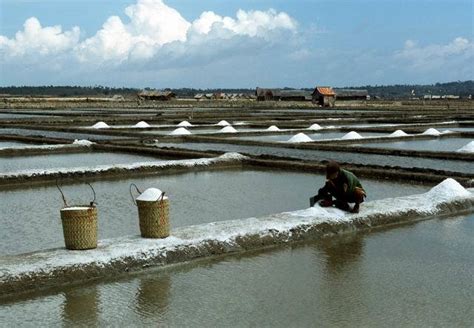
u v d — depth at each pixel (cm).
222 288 620
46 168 1590
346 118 4425
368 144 2439
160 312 551
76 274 636
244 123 3641
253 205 1123
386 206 962
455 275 666
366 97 12356
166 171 1631
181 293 603
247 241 775
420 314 548
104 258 664
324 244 801
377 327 517
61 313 548
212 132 2955
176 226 931
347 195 904
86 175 1504
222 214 1035
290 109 7362
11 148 2050
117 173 1556
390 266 700
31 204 1143
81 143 2239
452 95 18862
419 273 673
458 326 521
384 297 593
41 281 615
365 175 1525
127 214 1029
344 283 637
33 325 519
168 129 3241
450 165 1736
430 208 985
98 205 1121
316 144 2264
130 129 3161
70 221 681
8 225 945
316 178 1504
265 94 11525
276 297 592
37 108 7219
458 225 916
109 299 585
